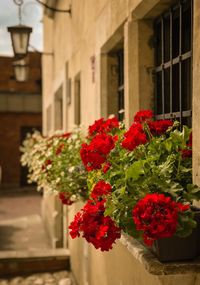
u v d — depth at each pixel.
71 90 5.86
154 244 1.74
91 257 4.18
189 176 2.00
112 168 2.08
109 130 2.57
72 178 3.48
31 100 16.31
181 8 2.55
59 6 7.25
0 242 7.69
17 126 16.44
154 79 3.03
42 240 7.84
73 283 5.25
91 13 4.35
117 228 1.80
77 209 4.98
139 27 2.99
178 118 2.63
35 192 16.28
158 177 1.83
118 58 3.90
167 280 2.03
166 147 1.96
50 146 4.28
